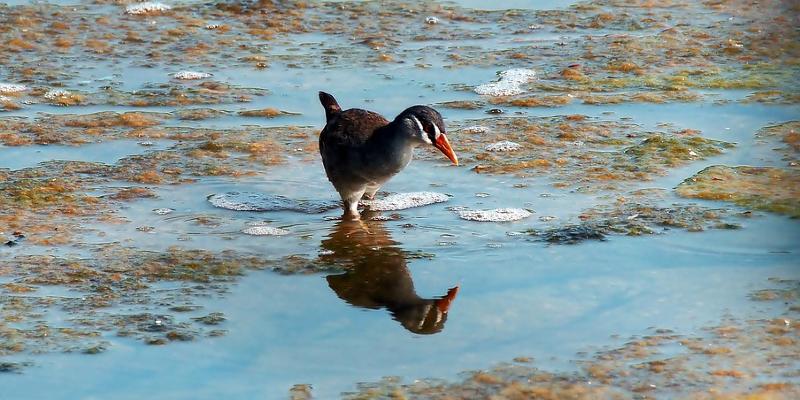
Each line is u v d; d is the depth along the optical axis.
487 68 18.17
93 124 15.80
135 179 13.90
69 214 12.78
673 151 14.66
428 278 11.09
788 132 15.23
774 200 12.88
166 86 17.41
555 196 13.27
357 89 17.16
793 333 9.59
